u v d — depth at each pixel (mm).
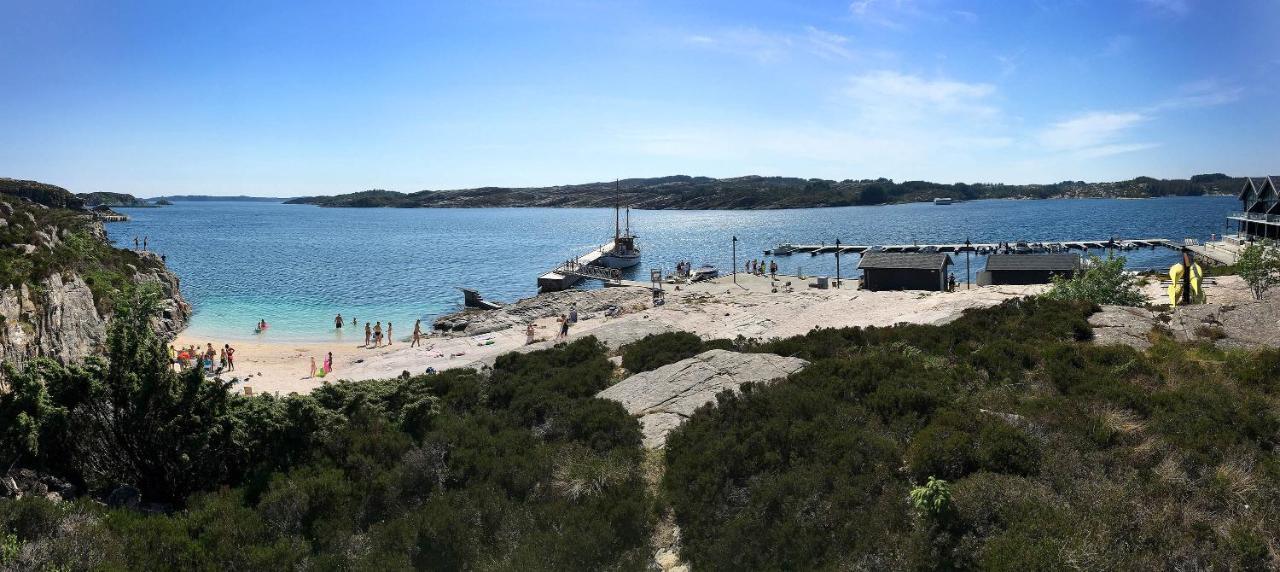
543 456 12188
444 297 66250
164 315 47344
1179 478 8891
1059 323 18844
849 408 12477
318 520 10211
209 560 9102
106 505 10508
